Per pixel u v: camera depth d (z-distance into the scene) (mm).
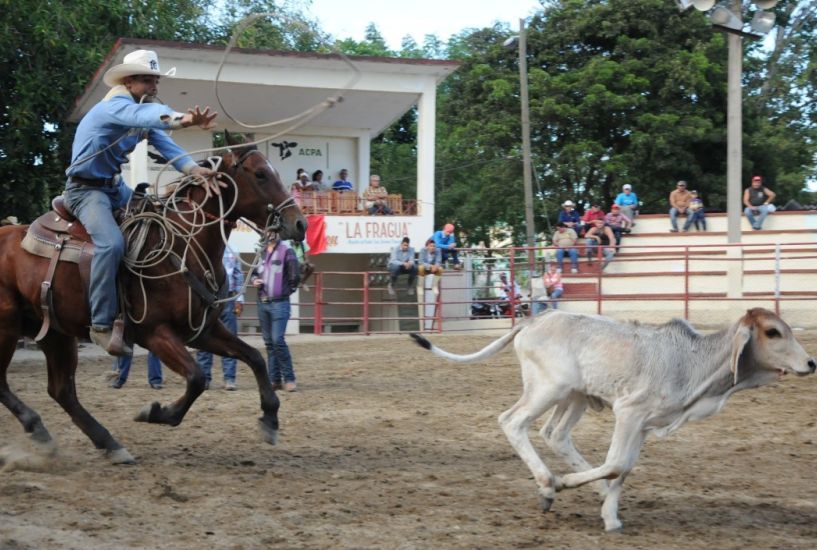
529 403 6492
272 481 7277
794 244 19641
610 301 22078
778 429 9617
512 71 33281
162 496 6695
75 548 5430
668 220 25500
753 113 32594
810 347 15914
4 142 24844
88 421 7961
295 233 7906
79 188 7652
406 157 39094
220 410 10891
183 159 7973
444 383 13305
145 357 17734
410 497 6852
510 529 6086
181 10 31578
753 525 6262
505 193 33062
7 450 8094
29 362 16969
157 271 7582
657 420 6242
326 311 26406
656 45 30688
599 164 30797
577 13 32312
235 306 12945
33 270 7750
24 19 24438
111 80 7789
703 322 20203
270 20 33406
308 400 11711
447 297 22719
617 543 5828
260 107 25578
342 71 23906
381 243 24438
